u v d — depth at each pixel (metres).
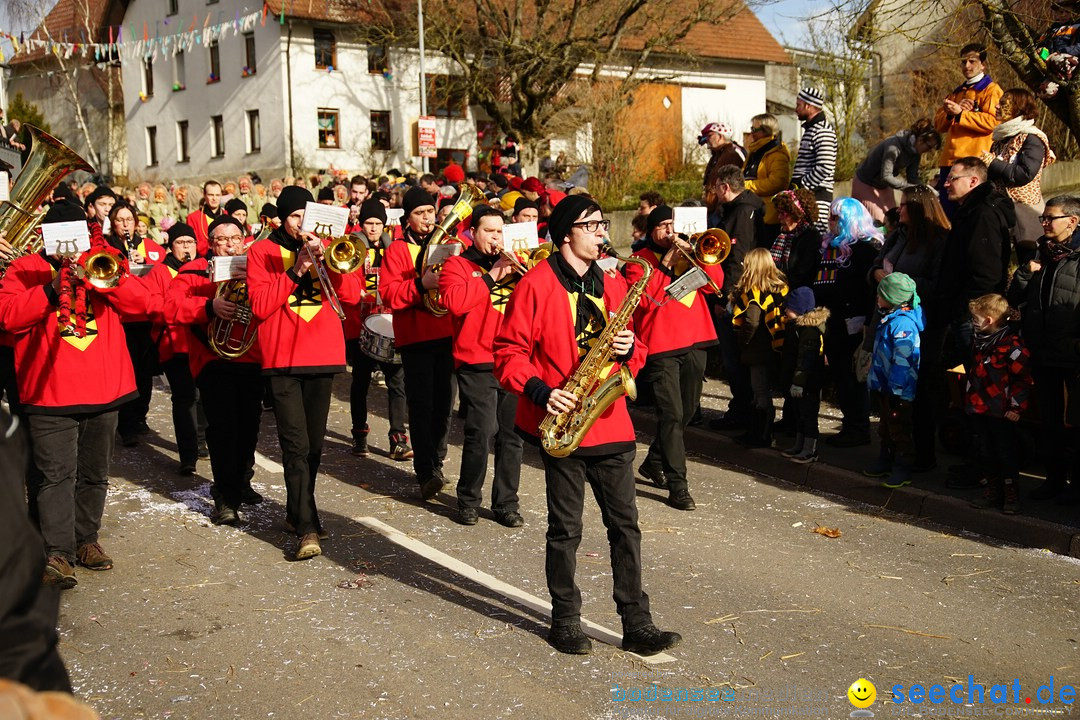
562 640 4.79
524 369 4.64
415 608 5.32
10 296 5.38
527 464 8.40
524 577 5.80
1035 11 8.66
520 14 24.52
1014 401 6.39
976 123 9.30
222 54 31.84
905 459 7.14
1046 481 6.73
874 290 7.79
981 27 8.99
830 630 5.05
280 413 6.01
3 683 1.80
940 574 5.82
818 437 8.26
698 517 6.94
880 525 6.74
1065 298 6.23
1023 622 5.14
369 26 26.38
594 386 4.62
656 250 7.77
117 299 5.64
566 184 11.67
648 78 25.72
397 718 4.15
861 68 17.28
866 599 5.45
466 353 6.59
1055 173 13.03
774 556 6.14
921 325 7.02
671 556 6.14
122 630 5.02
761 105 34.25
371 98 30.80
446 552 6.21
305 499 6.07
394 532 6.59
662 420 7.10
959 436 7.85
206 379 6.62
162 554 6.16
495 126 29.45
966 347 7.45
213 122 32.78
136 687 4.42
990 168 8.30
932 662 4.70
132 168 36.22
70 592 5.52
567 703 4.29
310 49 29.98
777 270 7.92
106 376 5.63
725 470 8.18
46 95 39.91
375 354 7.78
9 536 1.93
